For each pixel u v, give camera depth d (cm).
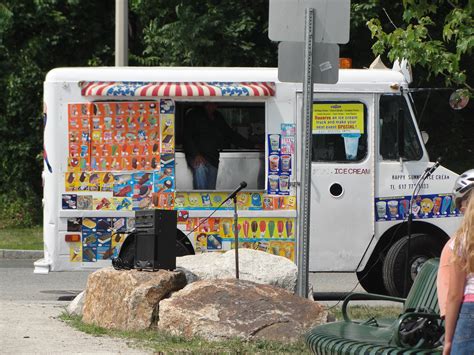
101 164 1758
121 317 1295
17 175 3506
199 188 1769
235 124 1783
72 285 2064
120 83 1756
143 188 1759
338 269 1778
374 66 1862
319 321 1212
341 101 1783
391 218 1786
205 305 1228
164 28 3092
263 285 1259
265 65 3144
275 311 1215
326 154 1780
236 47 3084
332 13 1277
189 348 1153
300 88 1767
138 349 1158
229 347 1161
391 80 1789
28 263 2570
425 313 855
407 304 995
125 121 1759
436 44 1470
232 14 3091
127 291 1291
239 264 1430
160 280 1280
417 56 1462
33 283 2091
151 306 1274
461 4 1512
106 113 1759
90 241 1759
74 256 1759
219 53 3091
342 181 1777
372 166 1780
